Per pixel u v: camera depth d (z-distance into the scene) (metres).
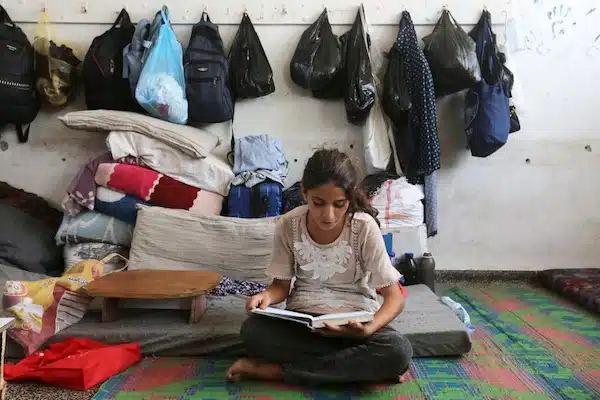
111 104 3.06
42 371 1.79
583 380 1.85
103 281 2.25
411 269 2.88
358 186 1.69
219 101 2.98
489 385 1.81
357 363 1.72
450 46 2.94
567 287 2.92
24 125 3.23
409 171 3.02
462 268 3.33
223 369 1.94
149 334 2.07
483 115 2.99
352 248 1.80
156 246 2.68
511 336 2.29
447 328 2.05
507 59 3.13
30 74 3.05
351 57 3.01
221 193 2.95
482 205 3.30
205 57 2.98
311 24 3.16
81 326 2.14
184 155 2.88
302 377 1.75
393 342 1.71
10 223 2.84
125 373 1.90
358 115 3.06
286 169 3.12
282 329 1.78
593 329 2.38
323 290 1.85
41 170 3.27
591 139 3.26
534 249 3.33
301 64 3.04
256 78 3.04
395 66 2.99
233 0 3.15
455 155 3.28
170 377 1.87
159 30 2.93
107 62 2.98
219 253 2.65
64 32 3.18
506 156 3.28
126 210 2.84
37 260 2.80
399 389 1.78
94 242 2.86
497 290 3.11
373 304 1.85
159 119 2.94
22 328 2.01
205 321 2.20
